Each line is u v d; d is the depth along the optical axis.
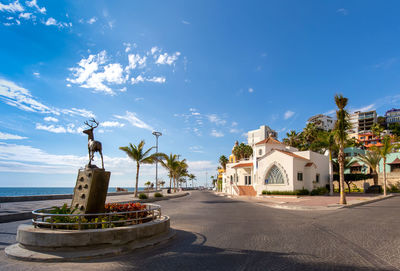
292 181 31.06
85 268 5.66
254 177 40.66
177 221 12.85
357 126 115.75
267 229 10.35
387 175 41.47
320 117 100.25
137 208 9.63
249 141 77.88
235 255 6.57
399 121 107.06
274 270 5.38
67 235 6.73
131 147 32.09
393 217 13.56
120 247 7.09
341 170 21.09
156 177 52.94
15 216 13.71
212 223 12.12
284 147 41.00
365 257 6.27
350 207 19.56
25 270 5.54
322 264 5.74
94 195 8.48
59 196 28.03
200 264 5.86
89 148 8.96
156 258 6.39
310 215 15.03
